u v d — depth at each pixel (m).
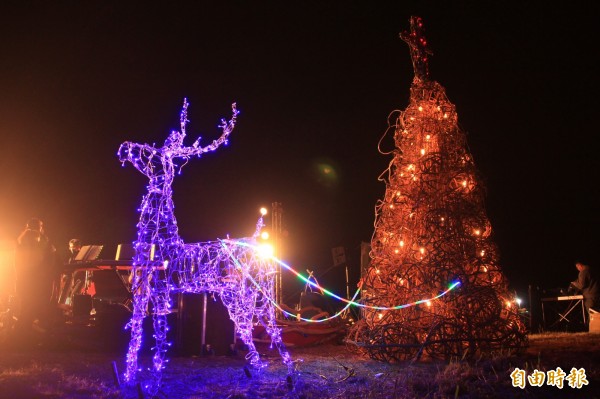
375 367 6.73
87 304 9.27
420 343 7.14
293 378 5.90
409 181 8.04
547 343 8.69
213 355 7.90
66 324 8.94
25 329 8.45
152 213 6.55
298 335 8.98
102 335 8.20
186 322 7.94
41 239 8.82
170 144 6.64
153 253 7.20
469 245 7.44
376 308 7.66
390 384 5.55
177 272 7.84
